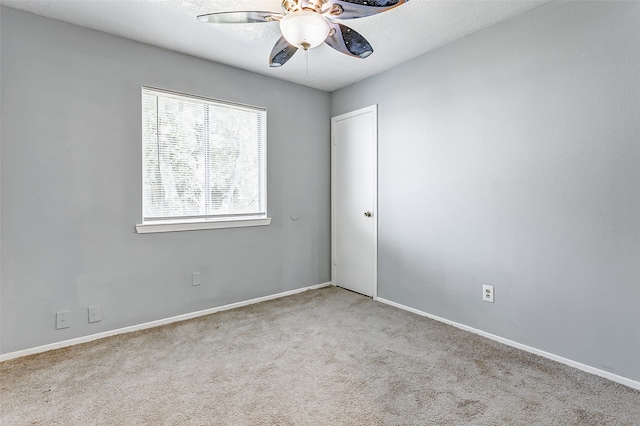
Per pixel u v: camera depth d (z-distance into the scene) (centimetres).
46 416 159
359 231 355
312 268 376
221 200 308
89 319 242
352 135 359
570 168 203
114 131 249
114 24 232
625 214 183
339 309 310
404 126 304
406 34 249
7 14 210
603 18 188
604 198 190
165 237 275
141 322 264
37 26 219
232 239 313
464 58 255
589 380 189
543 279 216
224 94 303
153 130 270
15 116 213
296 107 356
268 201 335
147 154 268
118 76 249
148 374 197
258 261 331
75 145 234
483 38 243
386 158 322
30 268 221
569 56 201
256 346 234
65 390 180
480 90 246
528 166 221
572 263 203
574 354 203
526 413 160
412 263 302
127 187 255
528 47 219
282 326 269
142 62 260
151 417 158
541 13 212
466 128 256
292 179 354
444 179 272
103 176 245
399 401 171
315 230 377
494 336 243
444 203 273
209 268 299
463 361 211
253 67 310
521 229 226
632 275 181
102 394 177
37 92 220
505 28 230
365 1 164
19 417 158
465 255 260
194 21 228
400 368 203
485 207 246
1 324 212
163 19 226
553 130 209
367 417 158
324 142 382
